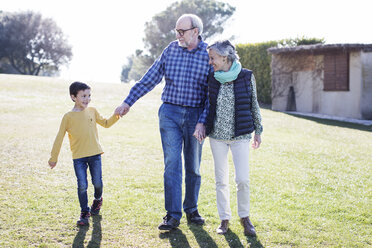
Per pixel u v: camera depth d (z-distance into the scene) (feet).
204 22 142.92
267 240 11.76
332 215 14.08
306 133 36.14
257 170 20.66
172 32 144.56
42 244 10.94
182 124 12.79
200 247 11.18
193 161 12.96
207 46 11.84
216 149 12.37
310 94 55.98
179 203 12.21
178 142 12.56
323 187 17.83
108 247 11.02
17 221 12.56
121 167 20.54
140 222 12.87
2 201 14.34
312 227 12.89
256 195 16.30
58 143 12.71
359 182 18.86
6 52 150.20
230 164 21.97
